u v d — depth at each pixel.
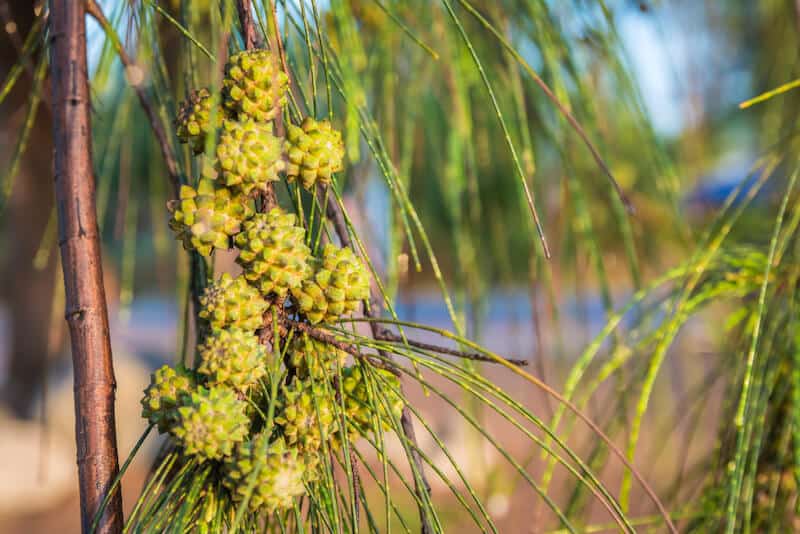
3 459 1.59
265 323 0.27
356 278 0.27
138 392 1.96
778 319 0.35
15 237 1.53
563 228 0.49
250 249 0.27
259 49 0.28
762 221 0.43
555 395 0.25
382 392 0.27
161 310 4.30
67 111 0.29
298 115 0.29
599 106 0.46
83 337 0.28
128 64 0.32
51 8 0.30
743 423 0.32
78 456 0.28
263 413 0.27
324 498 0.27
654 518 0.37
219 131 0.27
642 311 0.39
